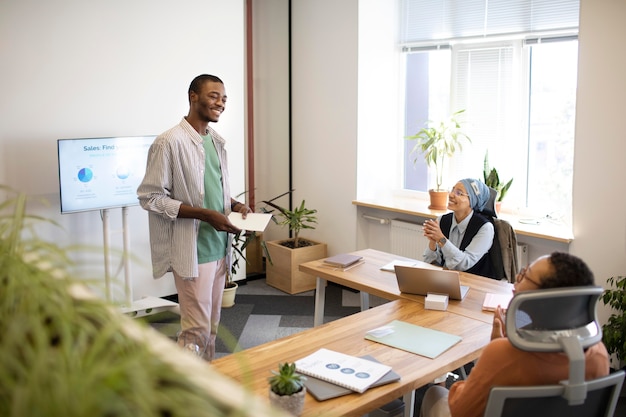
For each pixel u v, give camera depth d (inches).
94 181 180.4
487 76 203.3
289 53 239.8
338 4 220.1
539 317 70.9
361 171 224.2
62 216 189.0
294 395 76.8
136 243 205.0
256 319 201.5
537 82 193.8
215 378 29.5
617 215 156.5
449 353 98.8
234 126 224.4
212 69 215.9
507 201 202.2
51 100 184.2
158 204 133.4
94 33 189.6
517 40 195.5
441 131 204.5
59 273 34.8
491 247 149.3
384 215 223.3
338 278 140.6
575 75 184.9
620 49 151.3
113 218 198.7
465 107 209.8
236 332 190.2
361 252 162.1
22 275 32.4
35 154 183.2
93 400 24.2
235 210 147.3
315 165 238.5
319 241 241.8
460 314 116.0
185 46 208.4
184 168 135.3
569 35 183.9
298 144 243.6
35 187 183.9
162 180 133.9
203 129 140.1
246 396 28.0
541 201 196.5
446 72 216.1
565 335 71.1
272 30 241.4
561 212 188.5
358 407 81.9
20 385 25.1
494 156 204.7
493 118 203.6
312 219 241.0
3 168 178.5
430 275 122.7
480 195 150.0
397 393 87.0
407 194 231.0
